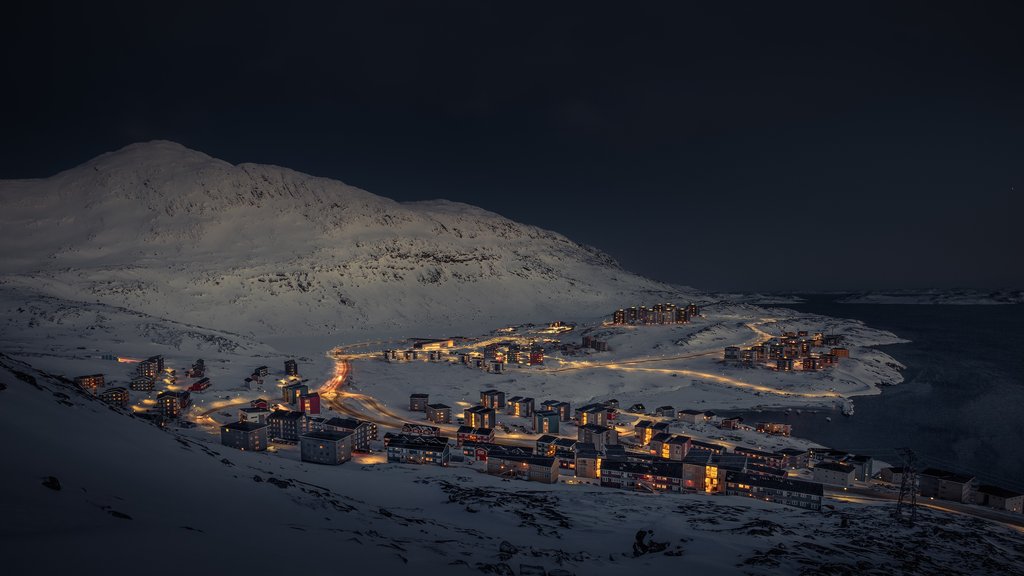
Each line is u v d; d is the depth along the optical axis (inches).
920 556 1952.5
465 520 2044.8
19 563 465.4
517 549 1269.7
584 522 2198.6
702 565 1355.8
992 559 2113.7
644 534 1740.9
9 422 1019.3
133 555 558.3
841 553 1765.5
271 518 1057.5
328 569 688.4
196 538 688.4
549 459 4074.8
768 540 1856.5
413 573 787.4
